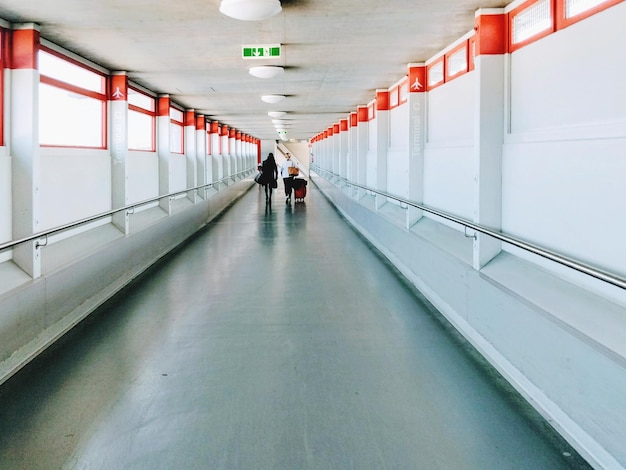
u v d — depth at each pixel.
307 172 34.59
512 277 3.21
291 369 3.01
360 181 10.07
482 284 3.26
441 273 4.16
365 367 3.03
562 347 2.29
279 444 2.20
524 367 2.67
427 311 4.18
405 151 6.93
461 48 4.55
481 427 2.34
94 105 5.52
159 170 7.97
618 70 2.41
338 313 4.12
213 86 7.25
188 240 8.02
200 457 2.11
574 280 2.80
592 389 2.07
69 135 4.93
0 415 2.48
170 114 8.90
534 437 2.25
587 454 2.10
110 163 5.75
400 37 4.48
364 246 7.36
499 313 2.99
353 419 2.41
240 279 5.32
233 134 17.72
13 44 3.71
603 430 2.01
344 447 2.17
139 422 2.40
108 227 5.51
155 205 7.78
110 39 4.35
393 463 2.06
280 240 7.90
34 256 3.57
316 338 3.53
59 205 4.67
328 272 5.63
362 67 5.96
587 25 2.65
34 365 3.10
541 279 3.01
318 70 6.11
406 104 6.77
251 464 2.06
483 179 3.64
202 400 2.62
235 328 3.75
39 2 3.32
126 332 3.69
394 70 6.20
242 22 3.88
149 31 4.09
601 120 2.55
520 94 3.41
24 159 3.70
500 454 2.12
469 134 4.44
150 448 2.18
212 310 4.21
